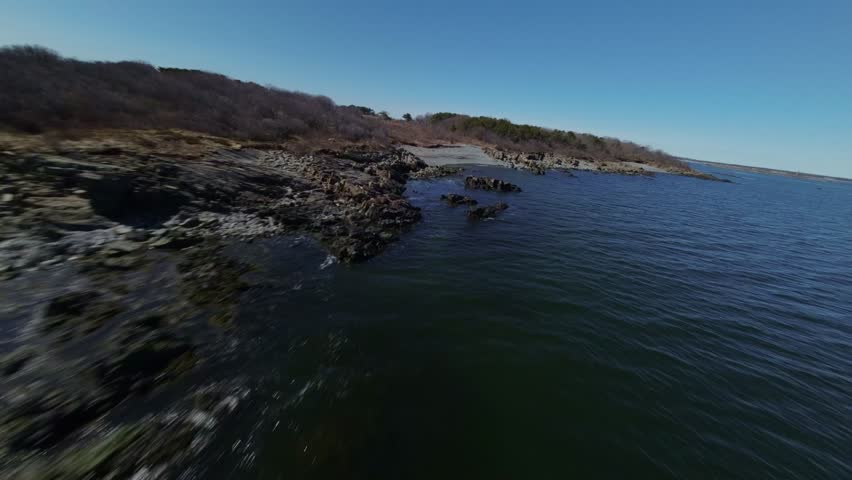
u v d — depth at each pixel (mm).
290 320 8758
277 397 6281
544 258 14688
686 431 6242
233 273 10609
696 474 5406
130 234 11523
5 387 5531
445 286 11430
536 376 7434
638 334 9398
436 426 6012
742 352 9047
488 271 12891
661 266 15125
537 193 31281
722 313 11195
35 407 5293
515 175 42125
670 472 5398
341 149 34406
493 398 6758
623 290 12141
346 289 10695
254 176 19016
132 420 5434
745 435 6270
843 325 11273
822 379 8203
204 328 7891
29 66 24531
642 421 6398
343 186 21031
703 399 7125
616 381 7441
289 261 12023
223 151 22031
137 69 34625
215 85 41500
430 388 6906
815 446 6176
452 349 8195
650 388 7316
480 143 67375
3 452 4633
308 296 10031
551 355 8172
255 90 46531
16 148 13695
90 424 5250
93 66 30625
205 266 10688
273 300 9570
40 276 8570
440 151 53125
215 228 13383
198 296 9070
